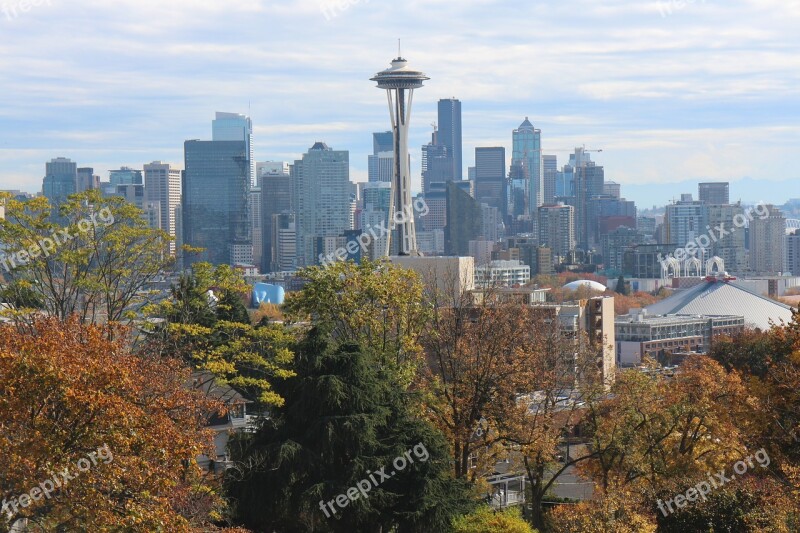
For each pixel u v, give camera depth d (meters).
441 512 72.75
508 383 87.75
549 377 91.00
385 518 73.94
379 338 90.81
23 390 46.62
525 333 94.38
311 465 72.12
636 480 93.12
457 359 87.94
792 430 67.69
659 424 93.00
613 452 92.56
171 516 49.34
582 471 101.88
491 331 89.75
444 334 90.50
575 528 74.44
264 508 72.94
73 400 46.88
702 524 69.31
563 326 130.62
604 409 97.94
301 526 75.19
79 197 81.06
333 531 73.88
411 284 95.06
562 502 105.56
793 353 67.25
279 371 74.50
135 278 83.44
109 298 80.38
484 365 87.19
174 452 51.00
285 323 93.25
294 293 94.94
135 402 53.31
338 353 76.31
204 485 67.88
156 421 51.34
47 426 47.03
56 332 51.94
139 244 83.69
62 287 81.69
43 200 80.81
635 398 92.94
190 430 58.69
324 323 78.25
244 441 75.81
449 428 88.69
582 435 117.44
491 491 94.12
